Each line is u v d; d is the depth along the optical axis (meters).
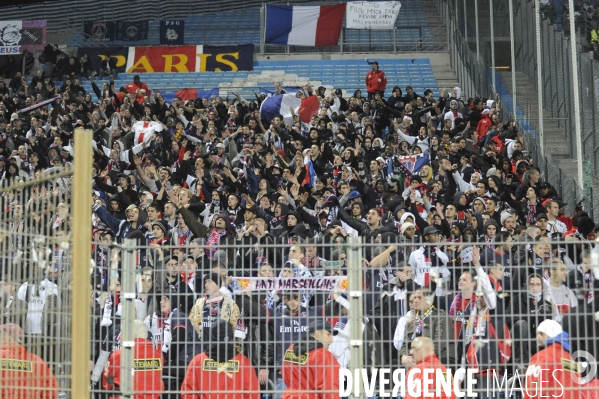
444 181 31.03
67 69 54.94
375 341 14.48
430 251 16.25
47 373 13.23
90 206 12.98
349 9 54.94
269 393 14.55
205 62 56.34
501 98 44.81
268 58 58.09
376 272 15.07
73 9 62.12
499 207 28.56
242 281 14.83
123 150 37.12
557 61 41.34
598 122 35.06
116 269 14.87
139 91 45.50
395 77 55.09
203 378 14.78
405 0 63.09
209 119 41.53
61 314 13.10
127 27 59.25
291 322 14.74
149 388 14.95
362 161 33.84
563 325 14.34
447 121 39.03
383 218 27.03
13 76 55.81
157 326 15.57
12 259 13.14
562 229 26.86
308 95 44.50
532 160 37.19
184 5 63.53
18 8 61.88
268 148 34.09
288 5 57.62
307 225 26.23
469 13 52.72
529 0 46.50
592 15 41.81
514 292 15.09
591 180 33.19
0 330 12.98
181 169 33.50
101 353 14.96
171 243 23.88
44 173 14.06
